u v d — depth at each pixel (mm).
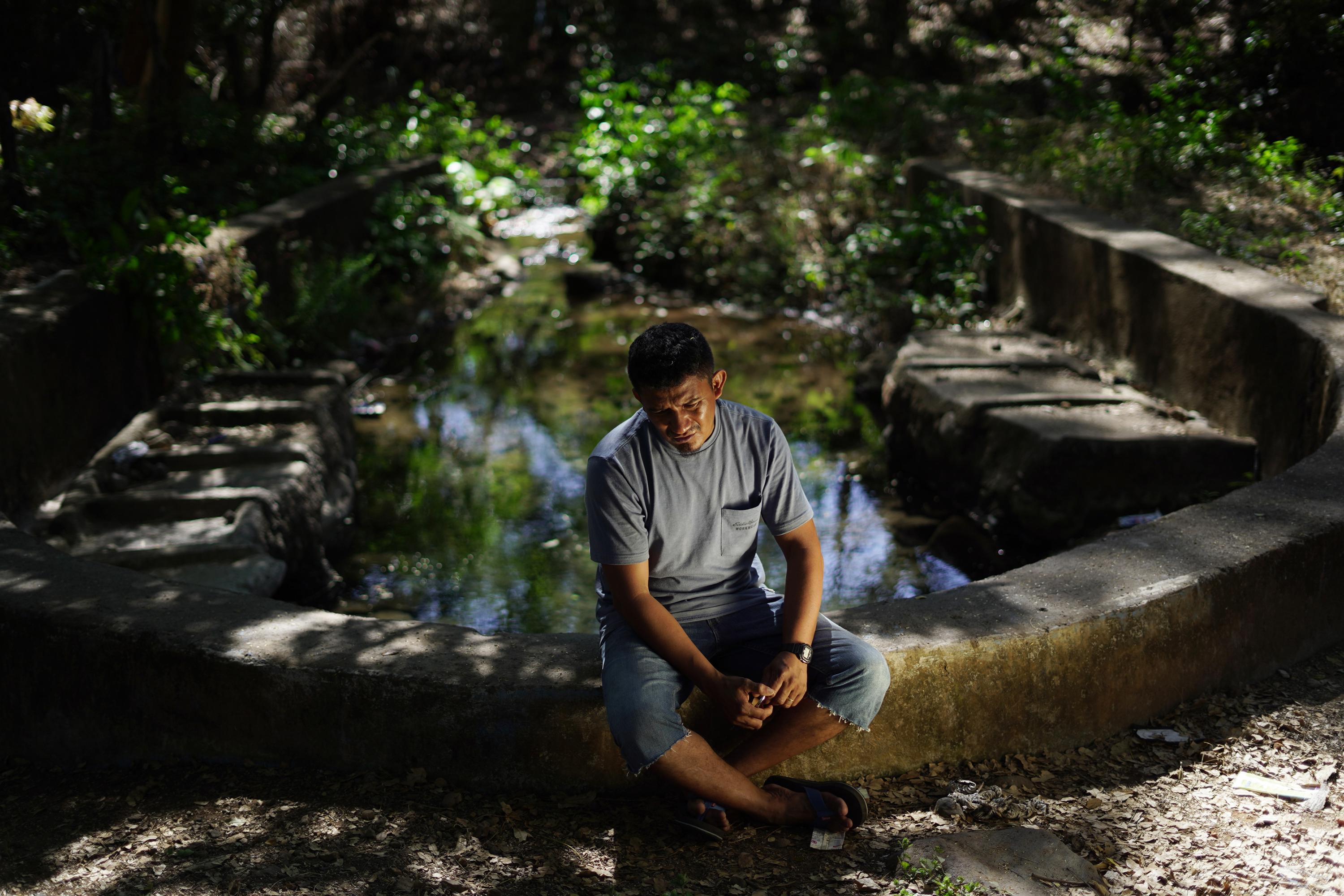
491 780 3053
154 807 3027
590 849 2842
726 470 2836
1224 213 7711
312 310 8766
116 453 5871
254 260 8086
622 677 2807
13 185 7363
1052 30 13086
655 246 11773
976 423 6383
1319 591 3639
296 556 5504
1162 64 10539
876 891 2658
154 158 8672
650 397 2672
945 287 9523
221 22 11352
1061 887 2639
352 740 3088
